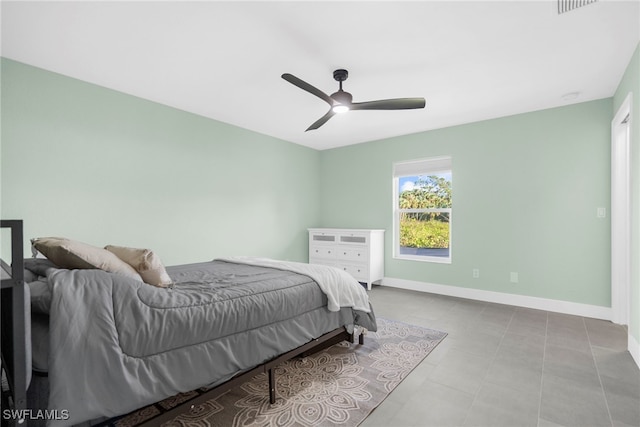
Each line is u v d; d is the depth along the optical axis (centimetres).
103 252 154
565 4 179
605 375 205
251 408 169
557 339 267
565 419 160
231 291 173
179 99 329
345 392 185
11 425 107
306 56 241
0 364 107
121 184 308
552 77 276
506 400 177
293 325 191
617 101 296
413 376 205
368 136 473
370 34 212
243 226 427
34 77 256
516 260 372
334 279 234
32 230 254
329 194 552
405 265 463
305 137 479
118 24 201
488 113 369
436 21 198
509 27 204
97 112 292
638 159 222
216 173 394
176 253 352
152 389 123
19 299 99
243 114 375
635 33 210
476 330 288
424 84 290
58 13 189
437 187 449
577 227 335
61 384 104
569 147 339
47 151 262
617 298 306
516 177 371
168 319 134
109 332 117
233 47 229
